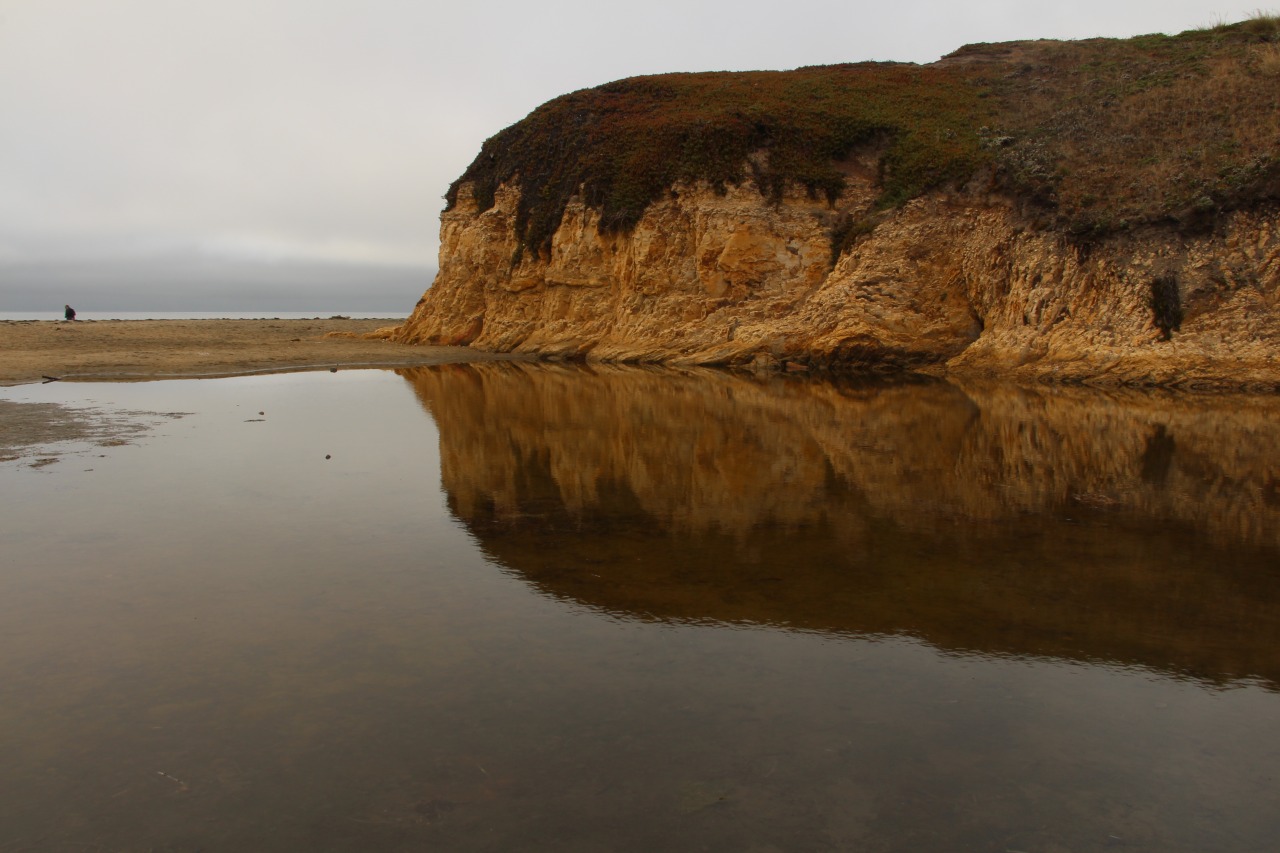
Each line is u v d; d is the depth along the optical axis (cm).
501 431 1588
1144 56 3434
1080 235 2412
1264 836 400
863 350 2703
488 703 523
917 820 411
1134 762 462
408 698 530
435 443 1461
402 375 2798
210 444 1440
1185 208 2264
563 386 2402
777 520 954
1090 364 2247
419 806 422
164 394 2209
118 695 536
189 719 507
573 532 907
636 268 3322
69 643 615
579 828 404
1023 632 632
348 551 838
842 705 523
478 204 4169
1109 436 1478
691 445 1436
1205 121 2562
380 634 630
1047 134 2858
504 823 409
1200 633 629
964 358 2595
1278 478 1147
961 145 2944
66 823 411
